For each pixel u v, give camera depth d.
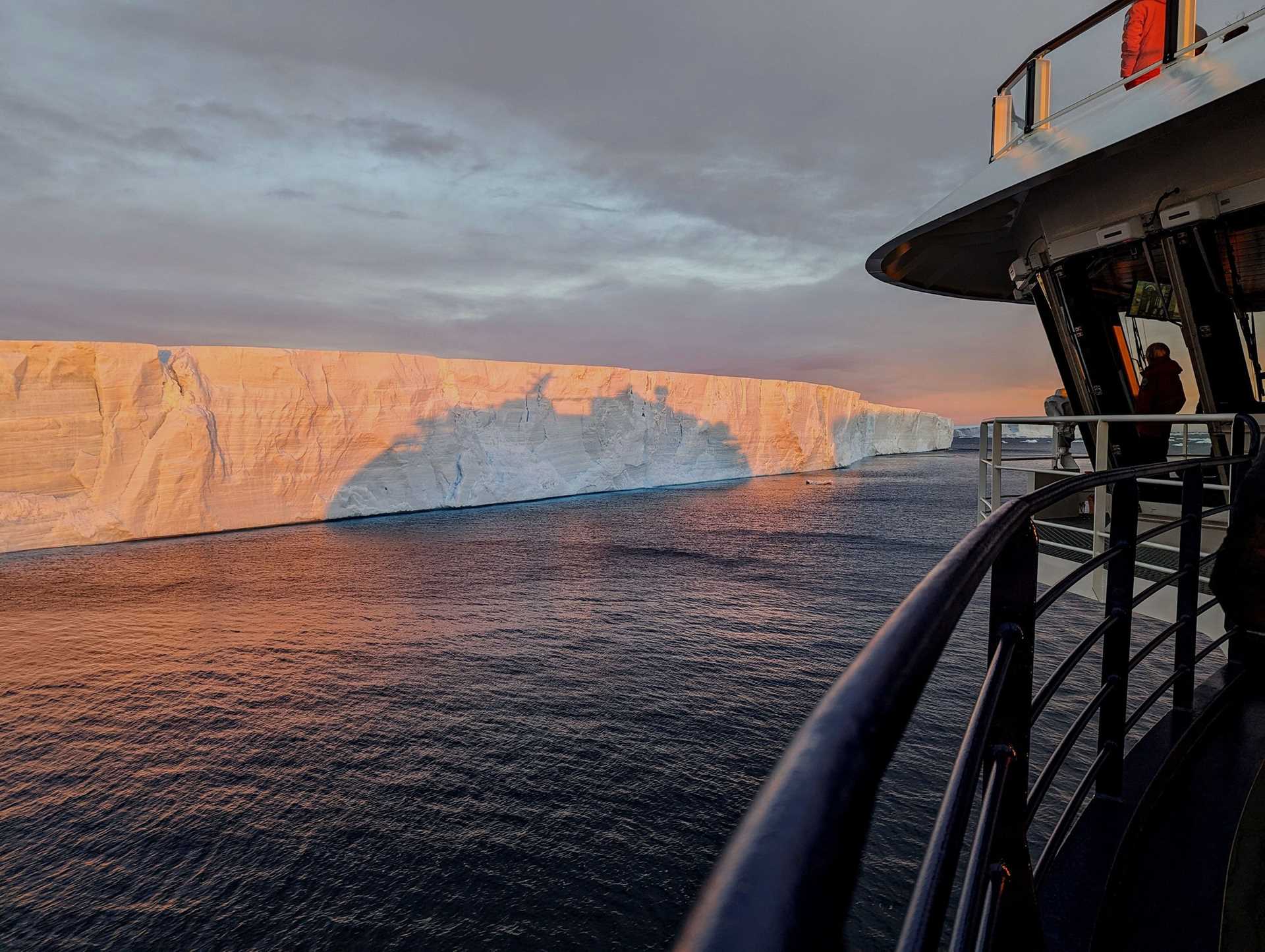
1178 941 1.82
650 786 13.41
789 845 0.30
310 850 11.74
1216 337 4.66
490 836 12.00
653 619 24.11
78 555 32.31
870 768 0.41
